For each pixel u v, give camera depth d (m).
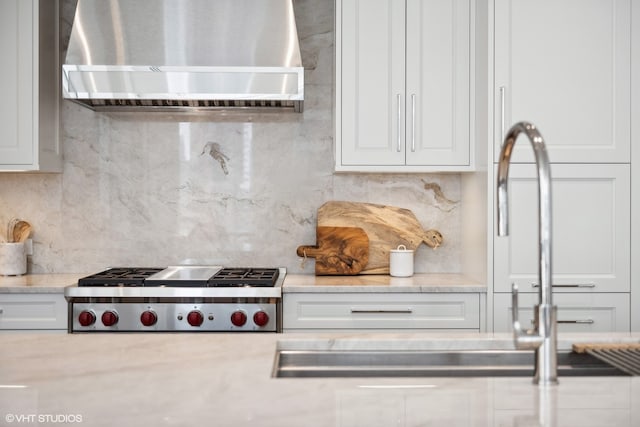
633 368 1.35
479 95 3.09
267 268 3.45
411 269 3.31
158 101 3.18
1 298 2.88
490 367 1.62
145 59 3.06
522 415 1.02
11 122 3.11
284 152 3.49
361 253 3.34
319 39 3.48
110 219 3.48
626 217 2.96
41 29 3.17
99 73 2.97
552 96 2.96
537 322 1.21
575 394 1.13
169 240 3.49
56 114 3.38
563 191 2.96
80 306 2.79
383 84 3.12
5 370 1.31
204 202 3.49
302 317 2.91
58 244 3.47
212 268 3.39
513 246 2.94
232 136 3.49
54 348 1.52
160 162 3.48
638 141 2.96
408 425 0.98
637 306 2.96
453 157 3.14
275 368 1.45
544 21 2.96
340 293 2.91
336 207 3.47
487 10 2.96
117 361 1.39
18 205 3.46
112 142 3.47
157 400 1.10
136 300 2.79
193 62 3.06
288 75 3.00
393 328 2.93
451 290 2.92
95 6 3.11
